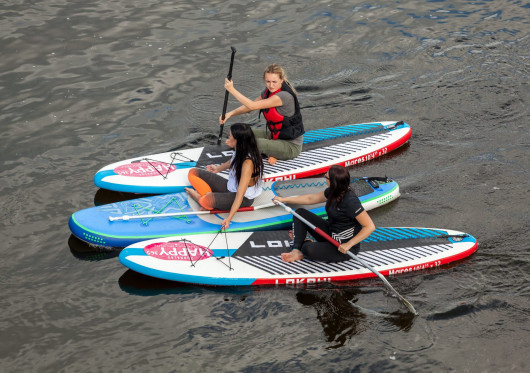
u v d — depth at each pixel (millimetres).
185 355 18750
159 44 39344
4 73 35594
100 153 29500
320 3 45656
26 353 18719
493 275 21938
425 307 20547
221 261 22172
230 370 18219
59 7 43562
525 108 33438
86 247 23547
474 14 44250
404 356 18656
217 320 20172
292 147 27250
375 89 35781
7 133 30656
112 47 38781
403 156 30062
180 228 23656
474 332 19453
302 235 22281
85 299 21016
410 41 40594
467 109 33625
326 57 38719
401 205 26250
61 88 34531
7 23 40812
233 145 23484
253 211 24609
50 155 29188
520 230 24250
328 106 34344
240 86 35469
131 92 34531
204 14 43531
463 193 26781
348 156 29156
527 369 18141
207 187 24516
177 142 30625
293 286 21641
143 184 26547
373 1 46188
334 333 19594
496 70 37094
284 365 18422
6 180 27266
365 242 23266
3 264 22500
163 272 21594
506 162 28875
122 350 18891
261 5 45094
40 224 24719
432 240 23281
